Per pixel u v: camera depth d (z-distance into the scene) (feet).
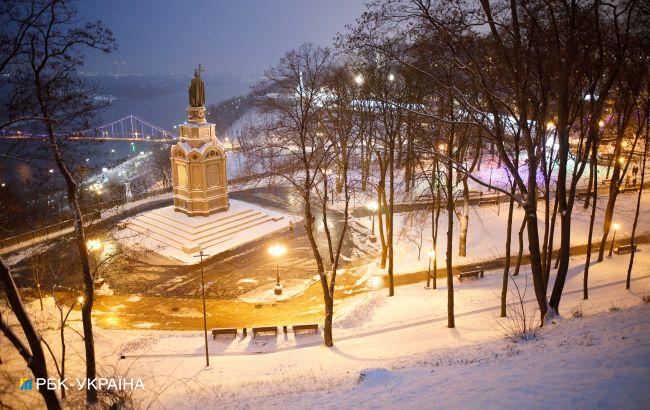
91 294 63.67
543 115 70.59
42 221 140.67
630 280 95.81
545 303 66.74
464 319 84.28
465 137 91.25
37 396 68.85
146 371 75.51
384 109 97.35
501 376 41.45
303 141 80.79
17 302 51.37
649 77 87.97
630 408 30.55
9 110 55.62
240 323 96.32
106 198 166.61
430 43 68.13
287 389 57.57
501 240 127.95
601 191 160.35
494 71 72.49
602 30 69.31
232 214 144.97
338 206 161.89
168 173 257.75
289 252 128.88
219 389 64.23
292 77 86.17
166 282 112.98
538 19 63.67
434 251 102.94
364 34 70.69
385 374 50.83
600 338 46.32
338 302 103.76
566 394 34.37
